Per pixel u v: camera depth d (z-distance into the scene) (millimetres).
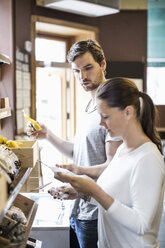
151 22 5684
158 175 1358
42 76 4145
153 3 5598
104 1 3777
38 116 4266
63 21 3984
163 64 5805
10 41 2986
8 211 1610
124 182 1446
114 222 1511
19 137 3074
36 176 2037
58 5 3680
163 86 5855
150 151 1396
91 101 2191
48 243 2160
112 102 1396
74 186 1472
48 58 4301
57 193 1886
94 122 2010
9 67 2996
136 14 4961
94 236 2051
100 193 1410
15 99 3131
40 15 3713
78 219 2100
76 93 4562
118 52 4977
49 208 2434
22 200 1920
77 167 1942
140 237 1438
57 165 1953
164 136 5680
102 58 2051
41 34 4168
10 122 3027
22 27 3354
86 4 3646
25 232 1531
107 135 1928
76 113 4602
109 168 1598
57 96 4387
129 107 1413
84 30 4312
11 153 1573
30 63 3611
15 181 1430
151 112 1509
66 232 2160
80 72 2023
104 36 4859
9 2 2963
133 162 1419
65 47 4578
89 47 1984
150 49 5770
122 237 1499
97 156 2021
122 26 4934
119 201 1463
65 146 2500
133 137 1459
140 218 1321
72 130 4648
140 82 5102
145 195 1345
